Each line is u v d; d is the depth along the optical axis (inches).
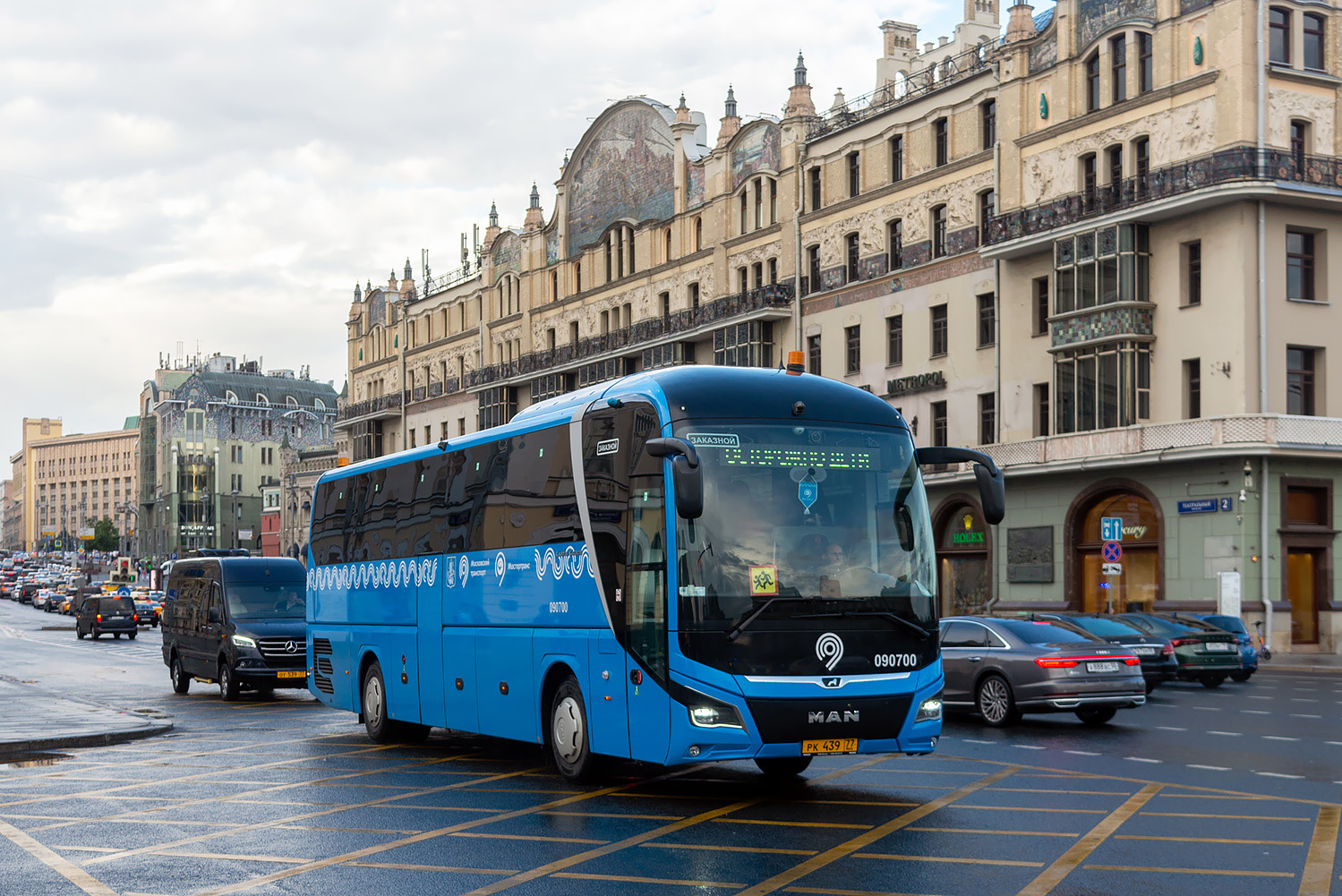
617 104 2674.7
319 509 859.4
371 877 363.6
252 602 1071.0
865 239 2065.7
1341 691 1055.6
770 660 455.8
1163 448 1544.0
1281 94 1533.0
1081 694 750.5
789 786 529.7
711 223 2402.8
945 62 1953.7
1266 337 1503.4
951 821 441.7
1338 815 449.7
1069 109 1711.4
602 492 518.6
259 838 426.3
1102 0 1670.8
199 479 6264.8
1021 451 1737.2
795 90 2217.0
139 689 1194.0
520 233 3048.7
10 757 670.5
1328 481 1525.6
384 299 3769.7
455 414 3339.1
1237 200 1503.4
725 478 470.3
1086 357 1654.8
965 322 1878.7
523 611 577.0
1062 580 1704.0
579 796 509.7
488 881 356.8
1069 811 460.8
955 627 812.0
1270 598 1472.7
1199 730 748.0
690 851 392.5
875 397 511.2
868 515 483.2
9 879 366.0
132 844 418.0
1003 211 1798.7
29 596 4906.5
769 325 2251.5
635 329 2581.2
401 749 700.0
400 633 708.7
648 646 476.4
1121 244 1604.3
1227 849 390.3
